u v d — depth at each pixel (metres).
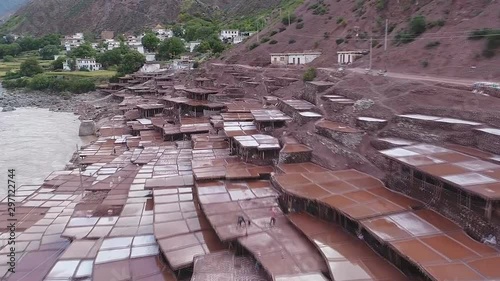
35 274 35.25
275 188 43.94
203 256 33.72
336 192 38.00
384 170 41.78
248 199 43.06
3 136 100.44
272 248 32.84
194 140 69.44
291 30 134.50
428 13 83.25
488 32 61.16
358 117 52.88
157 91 131.50
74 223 42.72
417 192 35.16
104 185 53.41
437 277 23.55
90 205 47.47
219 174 49.31
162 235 37.38
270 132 62.47
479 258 25.59
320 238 32.97
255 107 81.25
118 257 35.75
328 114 60.00
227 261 33.03
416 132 44.31
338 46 105.31
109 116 114.31
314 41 119.19
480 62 58.16
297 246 33.16
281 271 29.52
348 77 69.25
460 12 74.94
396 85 56.88
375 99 55.56
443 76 59.09
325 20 127.62
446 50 66.25
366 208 33.62
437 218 31.45
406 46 76.50
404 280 26.88
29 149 88.19
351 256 29.97
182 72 152.12
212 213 39.44
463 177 30.72
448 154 36.75
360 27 106.75
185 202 44.81
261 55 128.38
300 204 38.94
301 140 55.66
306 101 71.38
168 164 60.12
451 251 26.53
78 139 97.25
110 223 42.59
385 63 74.62
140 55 189.88
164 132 77.88
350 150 47.81
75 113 131.62
